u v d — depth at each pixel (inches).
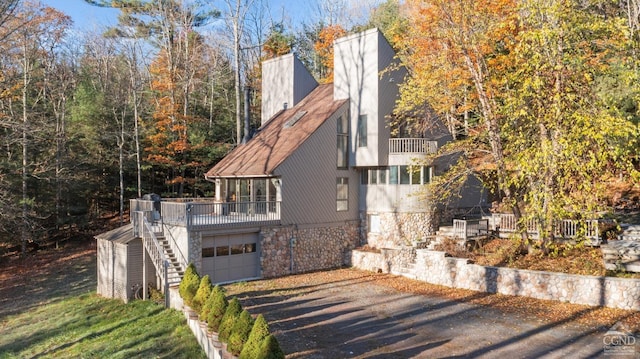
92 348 566.6
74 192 1305.4
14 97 1167.0
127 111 1471.5
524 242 710.5
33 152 1230.9
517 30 719.7
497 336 485.1
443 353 439.5
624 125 533.0
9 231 1124.5
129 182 1461.6
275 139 1000.2
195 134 1412.4
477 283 686.5
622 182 1022.4
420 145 908.0
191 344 501.4
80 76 1669.5
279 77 1182.3
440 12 733.3
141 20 1632.6
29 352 614.2
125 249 801.6
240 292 725.3
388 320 557.9
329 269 922.1
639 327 483.2
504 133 676.7
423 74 831.1
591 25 577.3
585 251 676.1
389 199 938.1
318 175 929.5
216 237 792.9
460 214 986.1
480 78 711.7
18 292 959.0
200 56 1734.7
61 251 1252.5
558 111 570.6
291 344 474.3
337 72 1013.8
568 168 579.2
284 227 874.1
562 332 487.2
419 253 786.8
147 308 713.0
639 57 634.8
